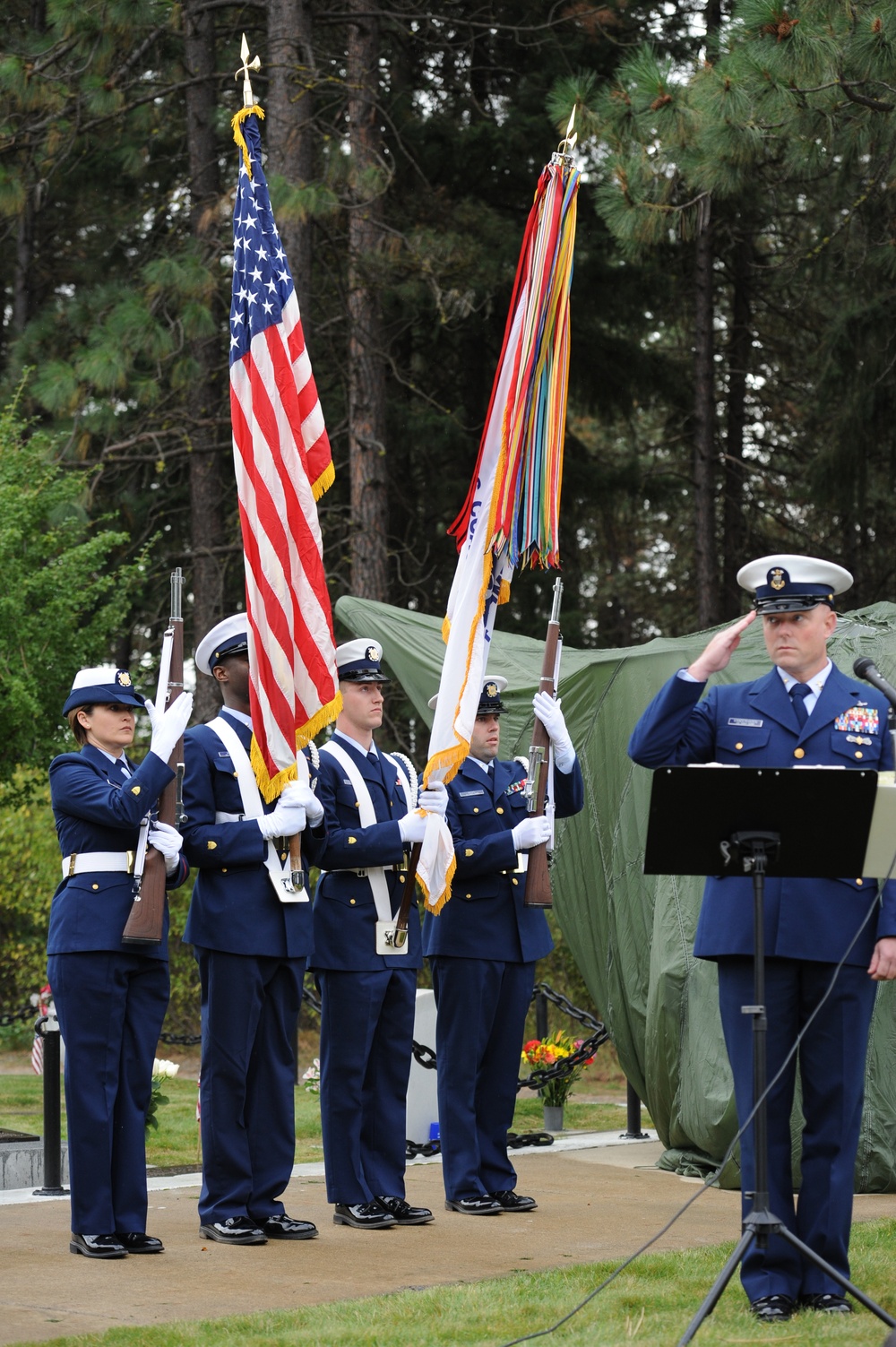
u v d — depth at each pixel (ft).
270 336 24.32
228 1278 19.61
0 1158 29.30
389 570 71.05
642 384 74.69
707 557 73.46
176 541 77.46
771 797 16.88
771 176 69.41
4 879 64.90
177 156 72.33
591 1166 30.71
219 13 74.84
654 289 73.20
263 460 23.66
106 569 72.90
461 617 24.03
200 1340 16.33
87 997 20.95
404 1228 23.25
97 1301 18.30
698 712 19.51
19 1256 20.92
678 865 17.28
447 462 73.87
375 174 57.62
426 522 75.05
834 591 19.16
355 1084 23.52
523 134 70.33
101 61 61.00
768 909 18.56
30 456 59.88
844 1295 18.19
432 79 75.56
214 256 61.67
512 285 67.92
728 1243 22.18
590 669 32.91
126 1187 21.25
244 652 23.15
